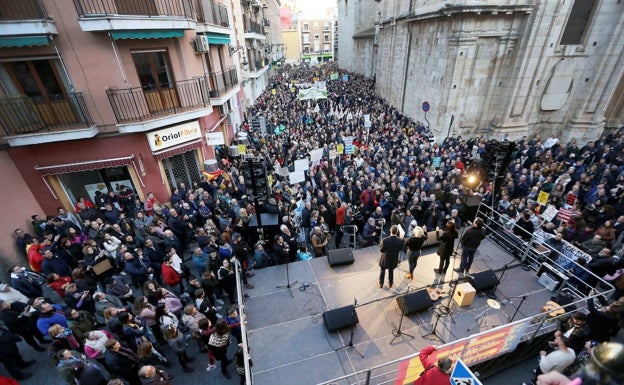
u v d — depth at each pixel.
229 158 16.11
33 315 6.60
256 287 7.54
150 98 10.92
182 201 10.33
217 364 6.56
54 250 8.16
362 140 17.56
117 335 5.90
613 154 12.81
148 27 9.62
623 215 9.05
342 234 10.05
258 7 33.66
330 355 5.87
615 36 15.96
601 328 5.14
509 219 9.15
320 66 74.56
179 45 11.36
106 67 9.70
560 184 10.61
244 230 9.27
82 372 4.84
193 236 10.00
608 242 8.07
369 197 10.64
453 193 10.37
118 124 9.97
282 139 18.48
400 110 24.98
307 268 8.11
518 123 17.84
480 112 18.00
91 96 9.77
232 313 6.35
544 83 17.11
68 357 4.84
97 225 8.95
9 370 6.24
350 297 7.16
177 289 8.46
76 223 10.05
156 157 11.30
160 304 6.27
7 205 8.94
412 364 4.93
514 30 15.92
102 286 7.89
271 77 50.97
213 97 15.02
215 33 15.40
